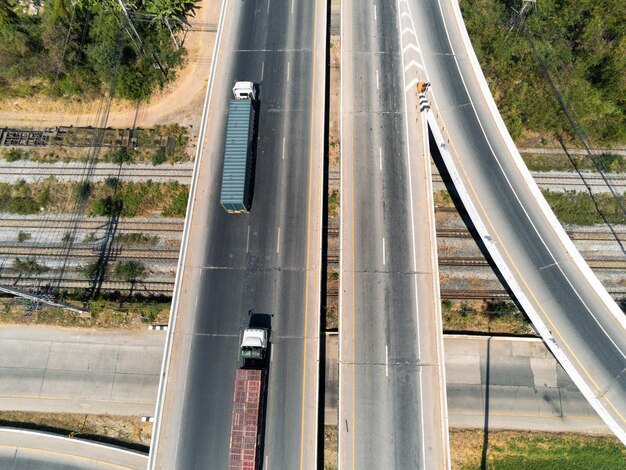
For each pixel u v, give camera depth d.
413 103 46.00
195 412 35.19
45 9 54.19
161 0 51.31
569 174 49.66
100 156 50.78
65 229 47.94
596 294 38.88
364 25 49.66
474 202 42.03
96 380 42.88
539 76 51.97
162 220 48.31
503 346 43.28
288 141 43.78
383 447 34.09
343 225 40.75
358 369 36.06
